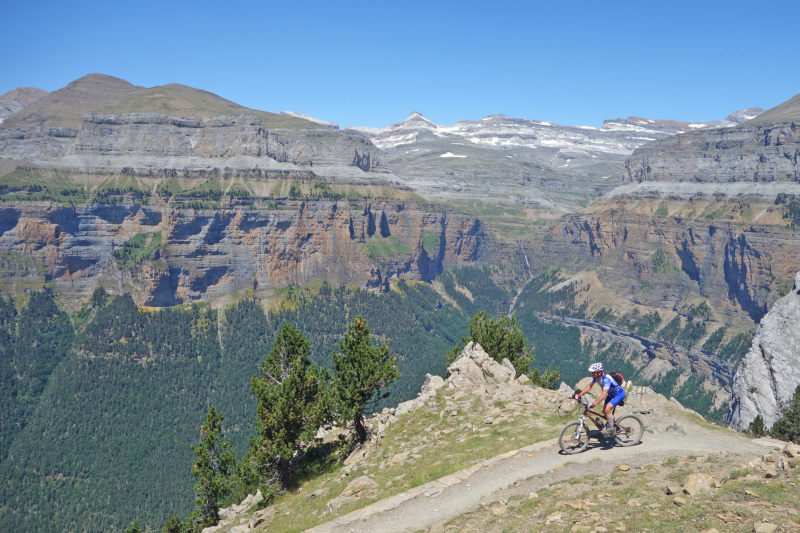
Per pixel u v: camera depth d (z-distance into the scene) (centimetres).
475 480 3378
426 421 5219
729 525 2152
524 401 5034
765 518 2117
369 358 5822
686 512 2334
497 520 2750
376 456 4916
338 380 6062
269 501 5612
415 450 4534
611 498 2670
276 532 3894
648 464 3048
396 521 3081
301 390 6144
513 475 3319
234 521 5506
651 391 4816
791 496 2264
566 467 3272
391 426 5450
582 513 2570
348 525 3191
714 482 2536
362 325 6119
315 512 4009
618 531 2317
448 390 5872
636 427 3491
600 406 4319
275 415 5838
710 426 3712
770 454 2745
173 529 7694
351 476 4688
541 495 2911
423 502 3241
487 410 5016
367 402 6047
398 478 3931
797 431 8431
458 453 4097
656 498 2555
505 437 4131
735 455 2955
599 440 3591
